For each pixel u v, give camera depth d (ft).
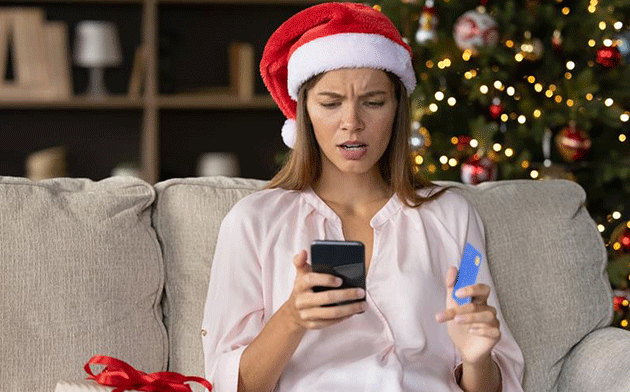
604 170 10.98
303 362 5.86
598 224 11.09
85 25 14.87
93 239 6.50
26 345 6.24
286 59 6.42
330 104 5.98
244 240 6.11
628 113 11.09
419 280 6.04
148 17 14.98
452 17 11.23
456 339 5.75
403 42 6.16
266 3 15.62
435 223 6.31
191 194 6.91
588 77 10.53
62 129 15.80
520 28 10.91
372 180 6.35
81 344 6.32
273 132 16.22
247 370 5.61
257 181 7.15
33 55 14.70
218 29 16.01
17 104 14.78
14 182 6.62
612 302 6.98
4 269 6.30
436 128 11.04
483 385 5.85
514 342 6.19
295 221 6.21
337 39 5.95
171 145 16.03
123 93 15.87
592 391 6.33
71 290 6.36
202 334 6.12
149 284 6.61
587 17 10.87
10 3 15.43
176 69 15.94
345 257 5.09
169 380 5.28
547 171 10.72
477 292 5.35
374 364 5.74
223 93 15.56
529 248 6.88
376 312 5.95
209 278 6.71
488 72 10.51
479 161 10.27
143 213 6.84
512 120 11.09
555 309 6.77
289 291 5.97
